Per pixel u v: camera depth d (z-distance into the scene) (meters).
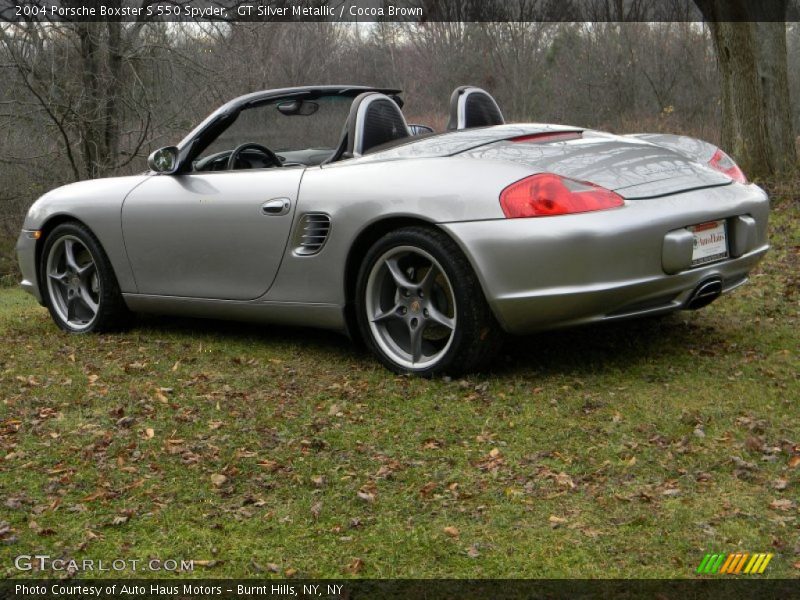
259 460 3.43
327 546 2.77
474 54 22.61
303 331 5.37
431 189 4.21
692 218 4.12
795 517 2.85
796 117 20.02
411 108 21.20
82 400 4.18
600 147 4.48
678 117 19.75
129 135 15.21
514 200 4.00
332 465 3.37
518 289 4.01
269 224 4.75
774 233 7.83
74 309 5.84
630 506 2.95
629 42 21.69
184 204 5.10
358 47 20.50
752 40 10.95
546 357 4.58
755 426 3.55
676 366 4.36
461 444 3.54
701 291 4.24
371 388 4.25
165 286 5.30
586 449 3.43
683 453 3.35
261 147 5.18
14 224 15.43
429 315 4.32
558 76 22.69
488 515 2.93
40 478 3.32
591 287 3.93
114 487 3.22
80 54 14.52
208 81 14.86
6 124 15.12
